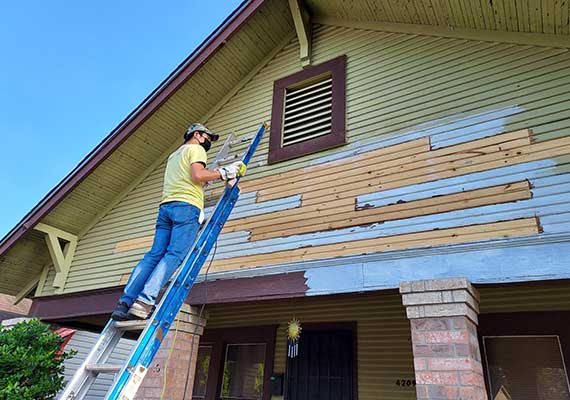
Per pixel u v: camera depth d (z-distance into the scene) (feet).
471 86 13.52
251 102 19.62
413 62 15.34
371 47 16.94
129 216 20.24
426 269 11.43
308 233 14.37
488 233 11.13
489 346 14.39
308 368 17.97
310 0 18.63
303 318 19.06
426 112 14.05
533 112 12.00
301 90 18.33
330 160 15.39
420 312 10.55
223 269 15.47
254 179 16.94
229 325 20.93
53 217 20.33
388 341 16.76
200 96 19.85
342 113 16.05
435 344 10.07
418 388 9.80
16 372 15.34
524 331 13.91
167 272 8.29
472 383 9.32
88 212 21.03
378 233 12.91
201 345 21.21
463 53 14.28
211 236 9.43
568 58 12.16
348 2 17.16
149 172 21.01
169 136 20.45
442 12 14.49
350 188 14.33
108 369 7.04
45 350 16.51
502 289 14.34
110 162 19.66
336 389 17.03
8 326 19.52
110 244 19.99
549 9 11.80
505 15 12.95
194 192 9.39
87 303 18.58
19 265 21.90
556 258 9.96
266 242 15.10
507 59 13.24
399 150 13.94
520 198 11.12
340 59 17.43
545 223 10.52
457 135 13.01
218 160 17.69
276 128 17.66
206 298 15.07
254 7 17.30
